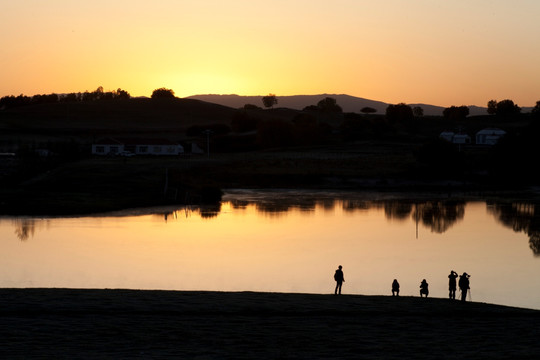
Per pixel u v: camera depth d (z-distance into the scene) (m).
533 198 118.75
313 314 33.94
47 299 35.31
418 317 33.81
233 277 51.03
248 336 28.86
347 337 29.06
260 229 77.12
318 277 51.59
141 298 36.50
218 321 31.55
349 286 48.69
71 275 50.28
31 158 149.88
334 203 108.31
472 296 45.94
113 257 57.84
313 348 27.14
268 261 57.66
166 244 65.31
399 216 91.06
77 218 83.38
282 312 33.97
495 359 25.55
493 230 77.69
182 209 97.00
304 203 108.06
